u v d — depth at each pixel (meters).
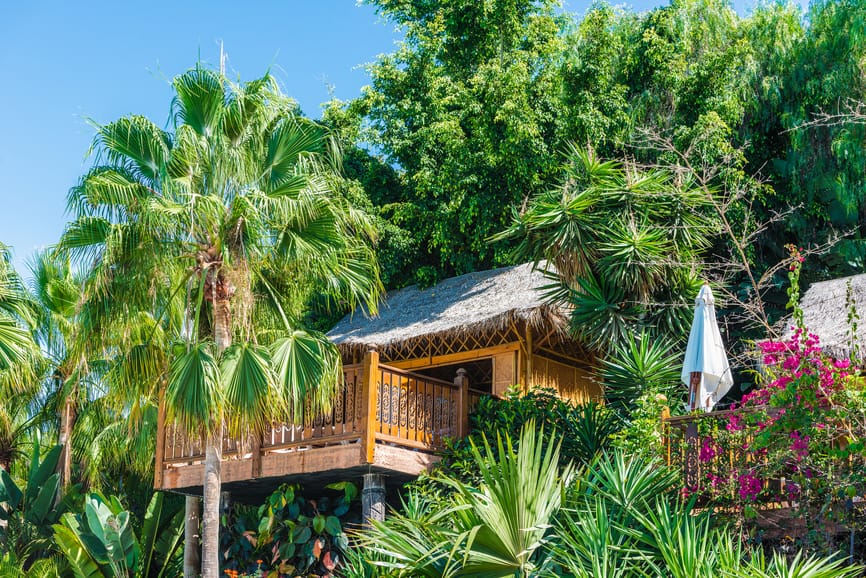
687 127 22.58
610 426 13.46
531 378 16.50
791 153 24.03
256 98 14.65
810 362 9.97
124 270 13.65
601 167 16.38
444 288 19.83
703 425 10.79
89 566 18.91
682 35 24.81
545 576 9.62
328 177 15.34
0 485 22.33
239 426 13.05
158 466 15.30
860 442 9.37
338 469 13.34
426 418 13.95
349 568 11.35
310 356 13.41
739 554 8.91
